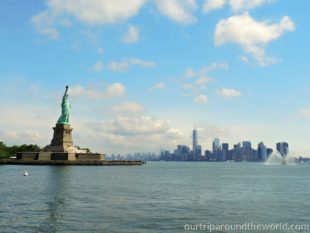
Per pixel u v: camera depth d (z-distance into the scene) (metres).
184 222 50.28
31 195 76.56
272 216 55.25
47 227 46.25
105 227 46.62
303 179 150.62
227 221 51.28
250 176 175.62
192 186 107.69
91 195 78.44
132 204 65.94
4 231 44.03
